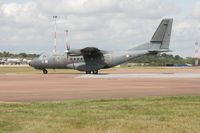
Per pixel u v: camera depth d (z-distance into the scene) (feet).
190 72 286.66
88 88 126.93
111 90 118.11
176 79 182.29
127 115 60.23
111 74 248.11
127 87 130.41
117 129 48.47
